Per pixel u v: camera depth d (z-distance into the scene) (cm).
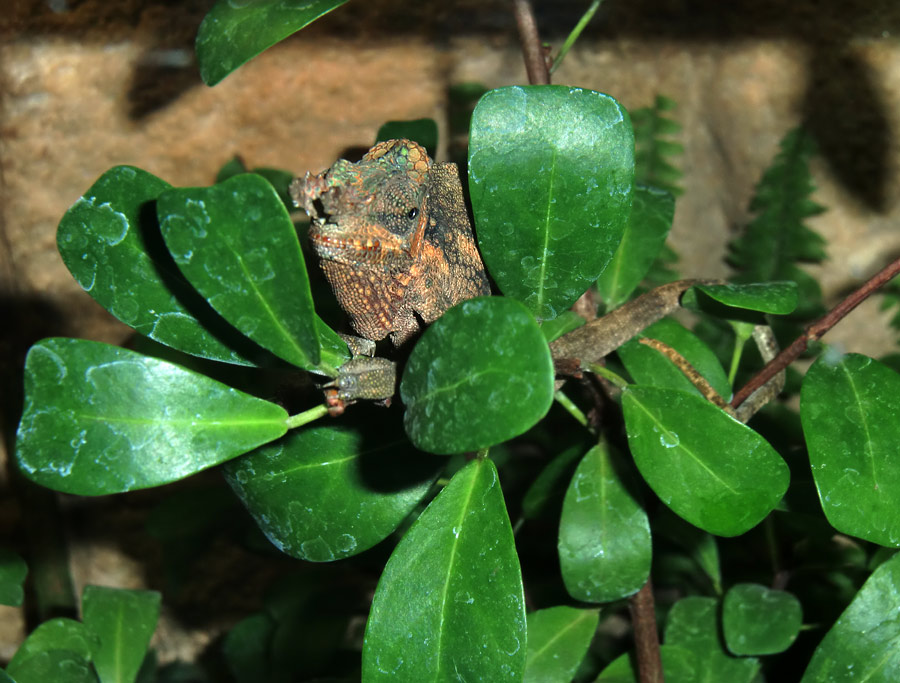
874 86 86
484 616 42
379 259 46
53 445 41
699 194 99
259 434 42
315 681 61
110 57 83
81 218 44
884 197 90
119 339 89
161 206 40
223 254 41
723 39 90
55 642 56
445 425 39
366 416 46
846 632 46
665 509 62
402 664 42
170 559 76
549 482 57
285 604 70
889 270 48
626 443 55
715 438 44
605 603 54
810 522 59
